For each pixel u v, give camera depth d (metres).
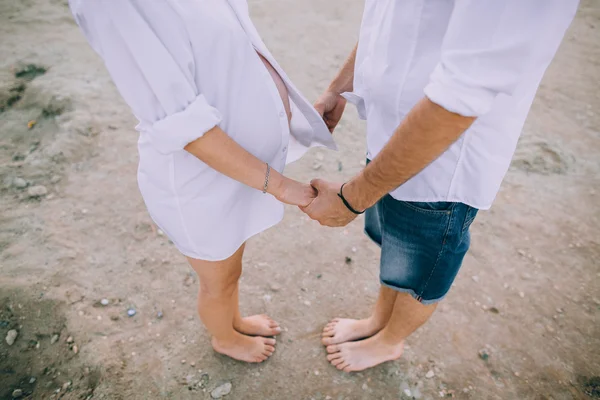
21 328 1.98
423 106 0.93
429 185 1.23
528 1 0.81
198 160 1.18
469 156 1.15
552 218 2.61
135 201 2.57
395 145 1.00
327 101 1.64
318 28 4.08
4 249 2.28
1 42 3.58
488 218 2.60
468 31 0.86
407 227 1.36
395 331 1.79
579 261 2.40
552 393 1.90
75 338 1.97
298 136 1.56
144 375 1.90
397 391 1.90
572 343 2.07
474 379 1.94
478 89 0.88
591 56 3.88
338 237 2.49
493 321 2.14
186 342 2.01
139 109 1.04
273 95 1.20
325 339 2.03
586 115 3.31
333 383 1.92
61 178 2.65
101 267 2.25
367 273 2.34
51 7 4.08
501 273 2.33
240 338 1.92
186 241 1.33
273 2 4.41
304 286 2.27
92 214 2.48
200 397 1.85
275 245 2.43
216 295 1.57
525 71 0.88
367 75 1.24
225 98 1.12
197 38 1.01
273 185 1.21
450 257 1.37
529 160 2.95
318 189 1.30
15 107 3.04
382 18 1.13
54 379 1.85
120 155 2.81
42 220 2.43
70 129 2.91
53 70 3.36
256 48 1.21
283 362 1.98
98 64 3.48
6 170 2.65
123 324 2.05
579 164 2.93
